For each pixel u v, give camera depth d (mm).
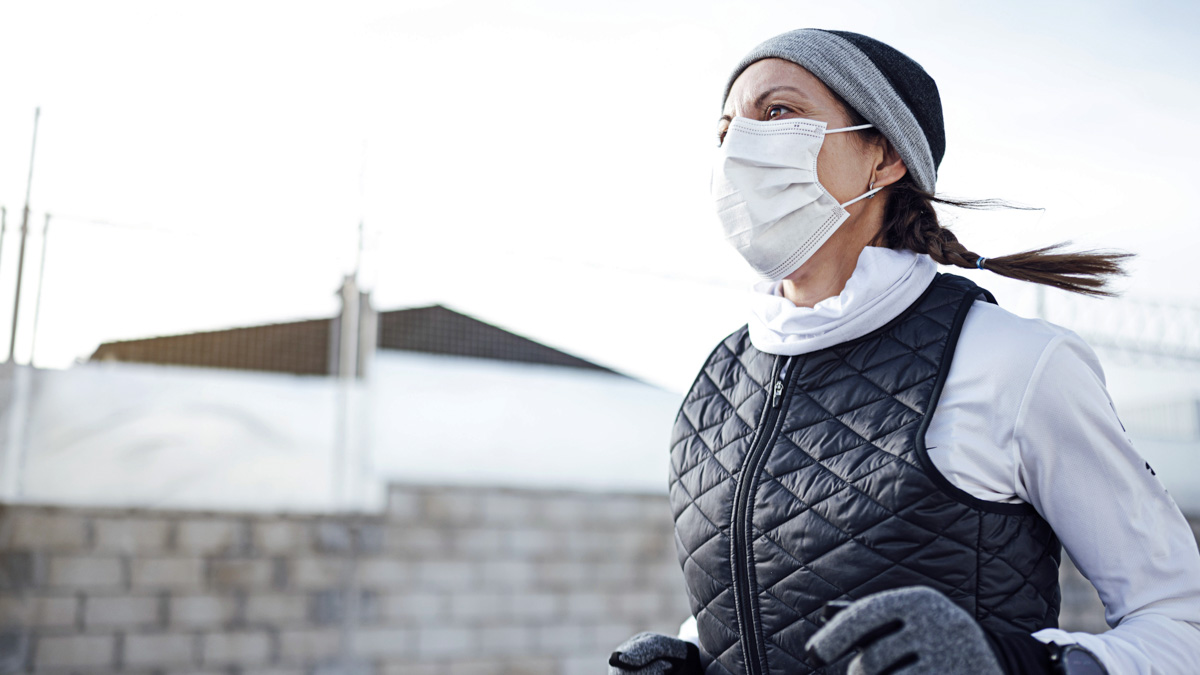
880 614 749
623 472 6285
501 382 6051
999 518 956
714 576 1090
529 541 5793
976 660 750
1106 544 949
